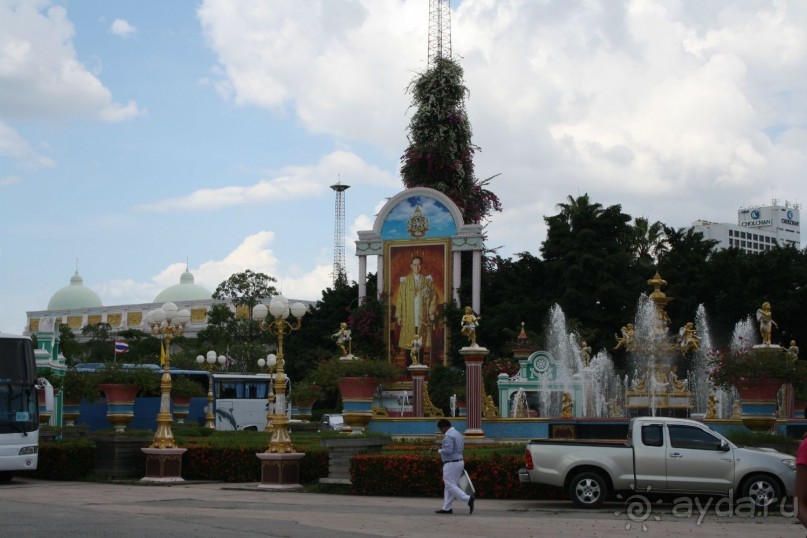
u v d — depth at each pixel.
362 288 69.94
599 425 30.02
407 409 57.16
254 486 25.48
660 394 33.59
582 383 40.53
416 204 69.31
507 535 15.91
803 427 28.02
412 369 38.84
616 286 62.75
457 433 19.66
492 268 72.31
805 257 62.94
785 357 27.52
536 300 66.56
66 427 36.12
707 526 17.61
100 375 35.59
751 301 59.72
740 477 19.72
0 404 26.20
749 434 25.91
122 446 28.19
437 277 68.00
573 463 20.25
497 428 31.11
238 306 93.06
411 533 15.97
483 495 22.67
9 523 16.44
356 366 31.70
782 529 17.22
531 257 69.69
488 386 49.94
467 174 74.38
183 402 49.31
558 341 53.88
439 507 20.80
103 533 15.12
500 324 64.75
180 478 26.84
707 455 19.88
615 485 20.05
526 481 21.03
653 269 65.50
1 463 25.86
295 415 63.88
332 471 25.05
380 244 69.62
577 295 63.38
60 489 24.77
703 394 37.94
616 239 67.25
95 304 132.88
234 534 15.19
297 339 75.38
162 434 27.03
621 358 62.00
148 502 21.22
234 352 78.88
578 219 66.31
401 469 23.38
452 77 75.06
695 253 65.75
